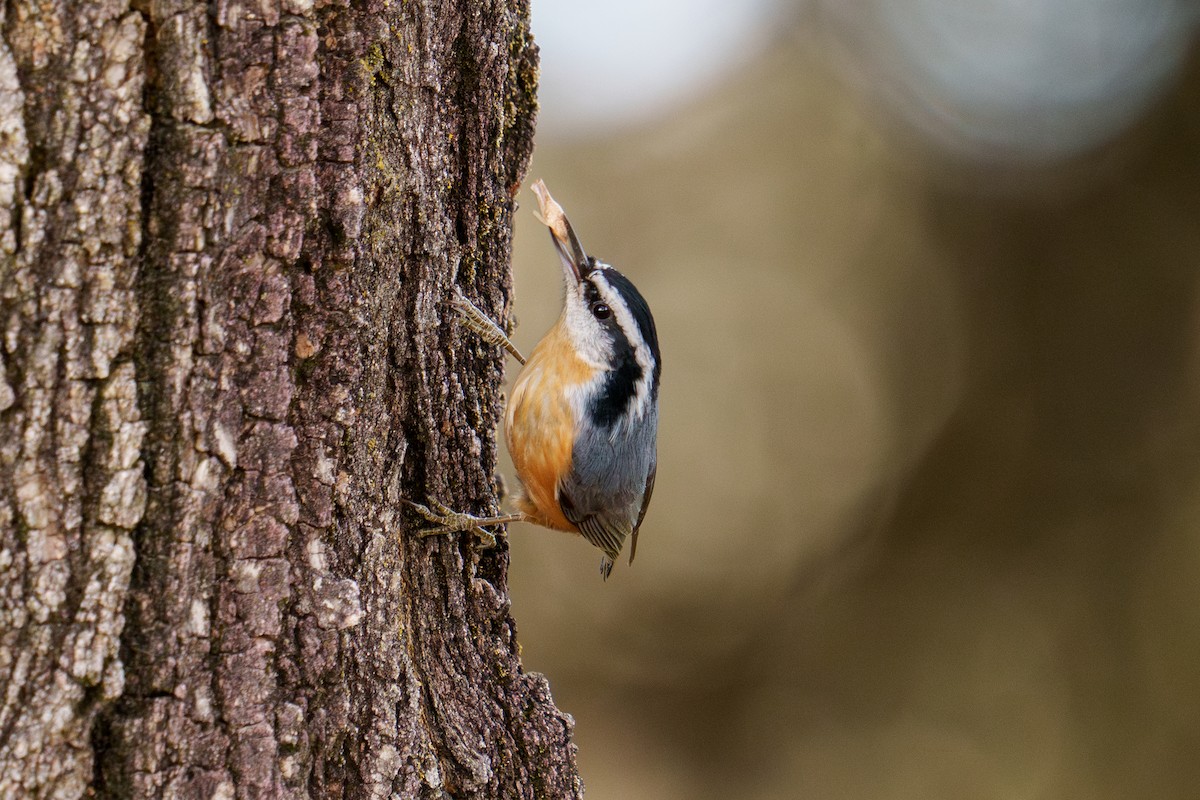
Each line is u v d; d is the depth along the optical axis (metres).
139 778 3.53
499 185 5.59
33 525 3.34
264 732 3.81
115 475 3.47
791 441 15.43
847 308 15.63
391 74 4.24
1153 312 14.85
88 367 3.42
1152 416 14.74
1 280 3.26
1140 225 14.89
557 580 14.70
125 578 3.51
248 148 3.69
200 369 3.63
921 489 15.70
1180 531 14.27
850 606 15.48
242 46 3.64
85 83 3.34
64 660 3.40
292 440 3.90
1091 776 13.84
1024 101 14.97
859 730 14.84
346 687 4.07
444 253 4.97
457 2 5.01
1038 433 15.32
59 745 3.39
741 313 15.46
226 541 3.74
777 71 15.88
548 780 5.23
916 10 15.07
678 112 15.95
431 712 4.88
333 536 4.05
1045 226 15.32
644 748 14.67
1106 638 14.38
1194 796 13.37
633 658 14.99
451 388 5.16
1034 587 14.91
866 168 15.69
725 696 15.11
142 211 3.50
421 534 4.96
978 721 14.47
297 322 3.91
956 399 15.66
